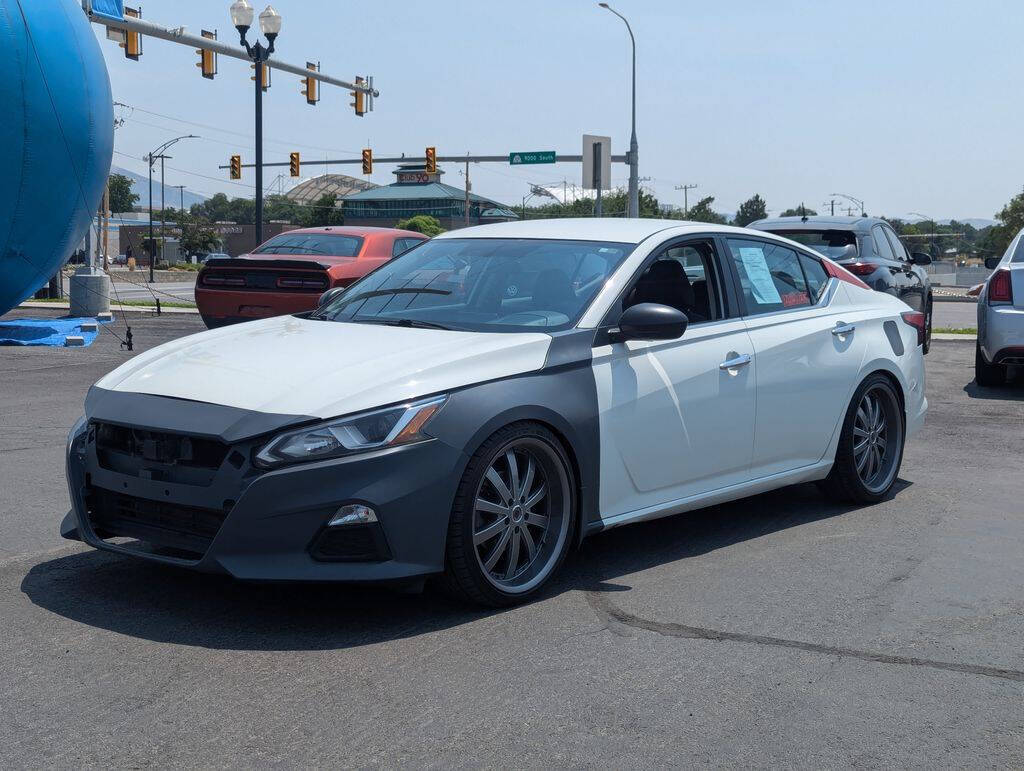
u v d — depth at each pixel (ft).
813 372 17.67
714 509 18.86
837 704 10.61
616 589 14.17
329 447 11.99
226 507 12.05
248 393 12.64
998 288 32.83
